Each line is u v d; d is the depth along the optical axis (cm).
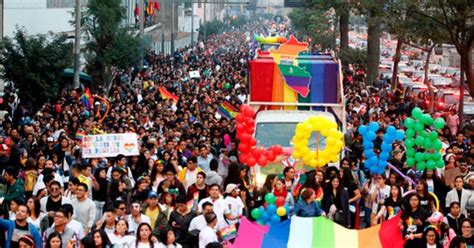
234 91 5103
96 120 3462
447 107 4825
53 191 1892
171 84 5759
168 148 2642
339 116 2867
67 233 1714
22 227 1686
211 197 1944
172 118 3528
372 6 4053
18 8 5488
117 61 5488
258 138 2609
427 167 2202
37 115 3456
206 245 1652
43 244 1736
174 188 2075
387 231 1695
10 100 3984
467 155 2736
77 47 4322
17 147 2666
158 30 11794
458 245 1683
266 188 2056
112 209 1773
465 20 3862
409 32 4009
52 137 2803
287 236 1703
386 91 5478
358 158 2709
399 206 2002
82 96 4025
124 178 2127
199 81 6128
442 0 3806
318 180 2080
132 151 2448
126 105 3862
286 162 2312
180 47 13512
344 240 1689
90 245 1639
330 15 10312
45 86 4084
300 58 3056
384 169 2209
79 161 2442
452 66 8662
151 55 8562
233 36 18188
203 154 2578
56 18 6103
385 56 11550
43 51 4078
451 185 2295
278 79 2875
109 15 5459
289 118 2664
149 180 2102
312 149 2419
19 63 4072
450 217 1998
